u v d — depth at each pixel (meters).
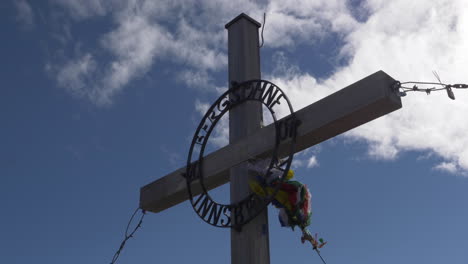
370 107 3.56
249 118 4.43
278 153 4.11
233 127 4.50
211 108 4.71
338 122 3.70
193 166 4.64
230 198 4.24
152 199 5.04
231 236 4.10
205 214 4.34
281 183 3.81
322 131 3.79
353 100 3.63
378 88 3.54
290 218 3.96
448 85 3.71
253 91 4.41
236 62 4.87
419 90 3.66
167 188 4.91
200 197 4.45
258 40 5.09
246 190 4.15
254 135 4.20
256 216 3.98
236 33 5.05
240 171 4.24
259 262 3.91
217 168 4.44
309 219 3.96
